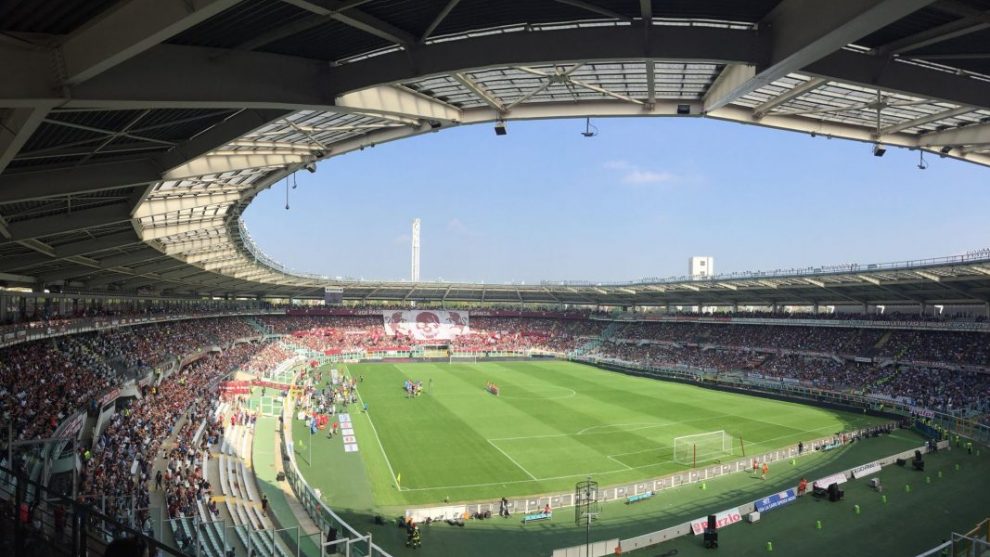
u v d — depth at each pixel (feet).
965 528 93.45
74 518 22.75
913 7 26.40
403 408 185.57
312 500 92.48
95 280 173.27
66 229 81.30
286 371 245.65
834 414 185.16
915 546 87.04
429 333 371.56
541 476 119.34
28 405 94.79
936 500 105.60
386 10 35.86
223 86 38.78
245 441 134.62
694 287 286.05
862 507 102.12
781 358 252.83
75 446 83.30
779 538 89.45
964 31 34.68
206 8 26.13
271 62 41.47
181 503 82.28
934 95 42.14
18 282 133.80
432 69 41.60
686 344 303.27
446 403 196.24
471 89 54.13
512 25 39.40
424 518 94.48
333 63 44.21
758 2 34.81
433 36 40.60
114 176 60.44
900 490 111.04
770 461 132.05
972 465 127.65
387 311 374.84
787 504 103.40
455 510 96.07
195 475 97.19
